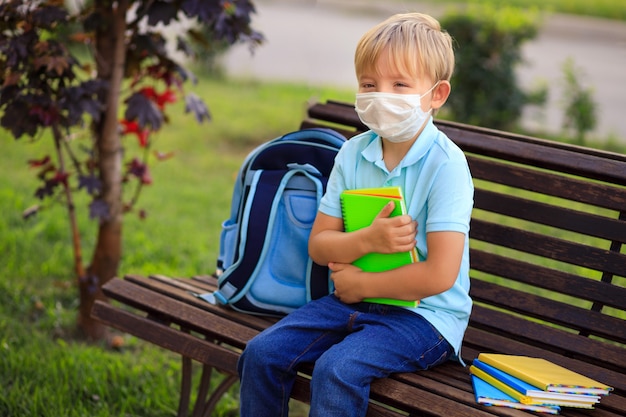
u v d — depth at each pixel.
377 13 18.59
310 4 19.53
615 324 2.77
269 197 2.93
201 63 11.97
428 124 2.67
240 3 4.04
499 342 2.89
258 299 2.90
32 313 4.60
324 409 2.35
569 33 17.02
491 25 9.46
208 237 5.99
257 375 2.53
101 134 4.20
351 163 2.77
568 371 2.54
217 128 9.12
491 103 9.52
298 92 11.20
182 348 2.84
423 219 2.61
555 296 4.96
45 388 3.56
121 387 3.73
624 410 2.46
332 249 2.65
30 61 3.77
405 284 2.51
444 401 2.35
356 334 2.50
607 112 10.65
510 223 6.22
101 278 4.35
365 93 2.59
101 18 4.05
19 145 7.98
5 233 5.56
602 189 2.88
